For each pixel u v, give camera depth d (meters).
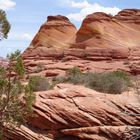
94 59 56.81
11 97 12.29
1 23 12.16
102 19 68.25
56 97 17.78
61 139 16.88
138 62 51.25
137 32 68.50
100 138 16.58
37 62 56.44
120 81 21.77
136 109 17.66
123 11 71.56
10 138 15.66
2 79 12.13
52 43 71.44
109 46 63.56
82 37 67.88
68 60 58.19
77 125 17.11
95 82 21.73
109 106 17.72
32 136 16.16
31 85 12.95
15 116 12.42
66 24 75.81
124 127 16.78
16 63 12.15
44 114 16.86
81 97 18.08
